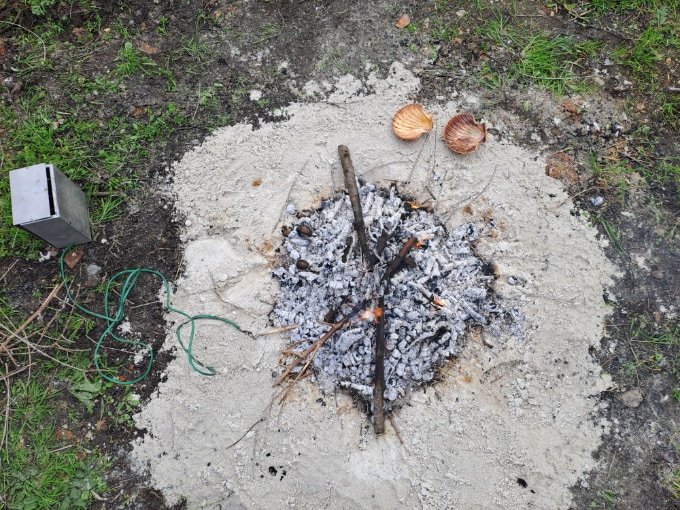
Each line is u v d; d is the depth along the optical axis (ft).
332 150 5.19
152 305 4.92
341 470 4.57
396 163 5.20
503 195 5.13
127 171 5.17
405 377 4.80
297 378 4.76
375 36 5.49
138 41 5.44
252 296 4.90
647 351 4.88
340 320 4.83
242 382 4.73
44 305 4.88
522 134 5.30
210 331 4.82
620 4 5.63
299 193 5.14
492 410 4.69
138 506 4.60
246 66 5.41
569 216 5.10
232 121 5.27
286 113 5.29
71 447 4.68
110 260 5.01
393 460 4.61
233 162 5.17
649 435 4.74
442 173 5.16
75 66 5.36
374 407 4.61
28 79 5.30
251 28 5.51
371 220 4.99
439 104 5.34
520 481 4.61
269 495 4.57
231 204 5.09
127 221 5.08
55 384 4.78
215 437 4.65
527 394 4.74
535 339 4.85
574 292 4.93
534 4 5.57
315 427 4.66
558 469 4.62
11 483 4.59
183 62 5.41
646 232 5.13
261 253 5.01
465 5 5.57
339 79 5.37
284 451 4.62
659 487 4.65
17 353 4.80
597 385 4.81
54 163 5.10
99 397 4.78
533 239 5.04
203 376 4.74
